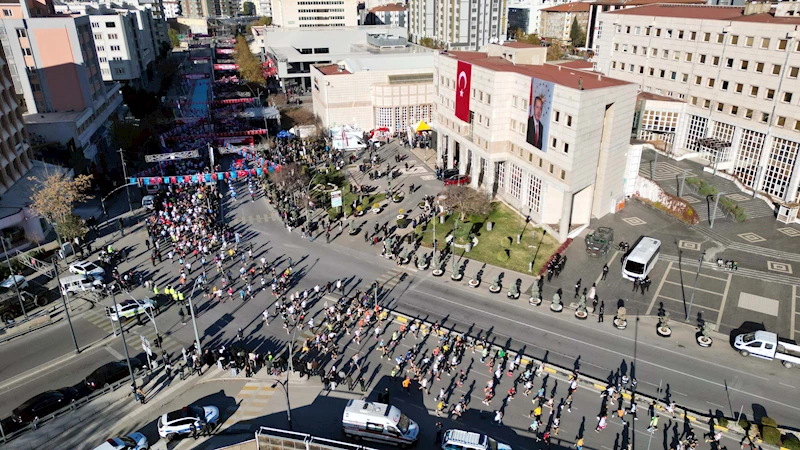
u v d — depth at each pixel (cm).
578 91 6481
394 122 12812
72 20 10844
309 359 5300
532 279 6600
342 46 19962
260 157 10162
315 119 13988
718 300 5978
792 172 7631
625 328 5628
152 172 10031
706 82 8975
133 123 11800
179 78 19962
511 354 5266
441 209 8331
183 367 5241
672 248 7012
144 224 8419
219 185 9981
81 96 11394
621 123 7419
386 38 17000
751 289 6141
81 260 7281
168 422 4369
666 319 5550
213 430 4494
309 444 3984
